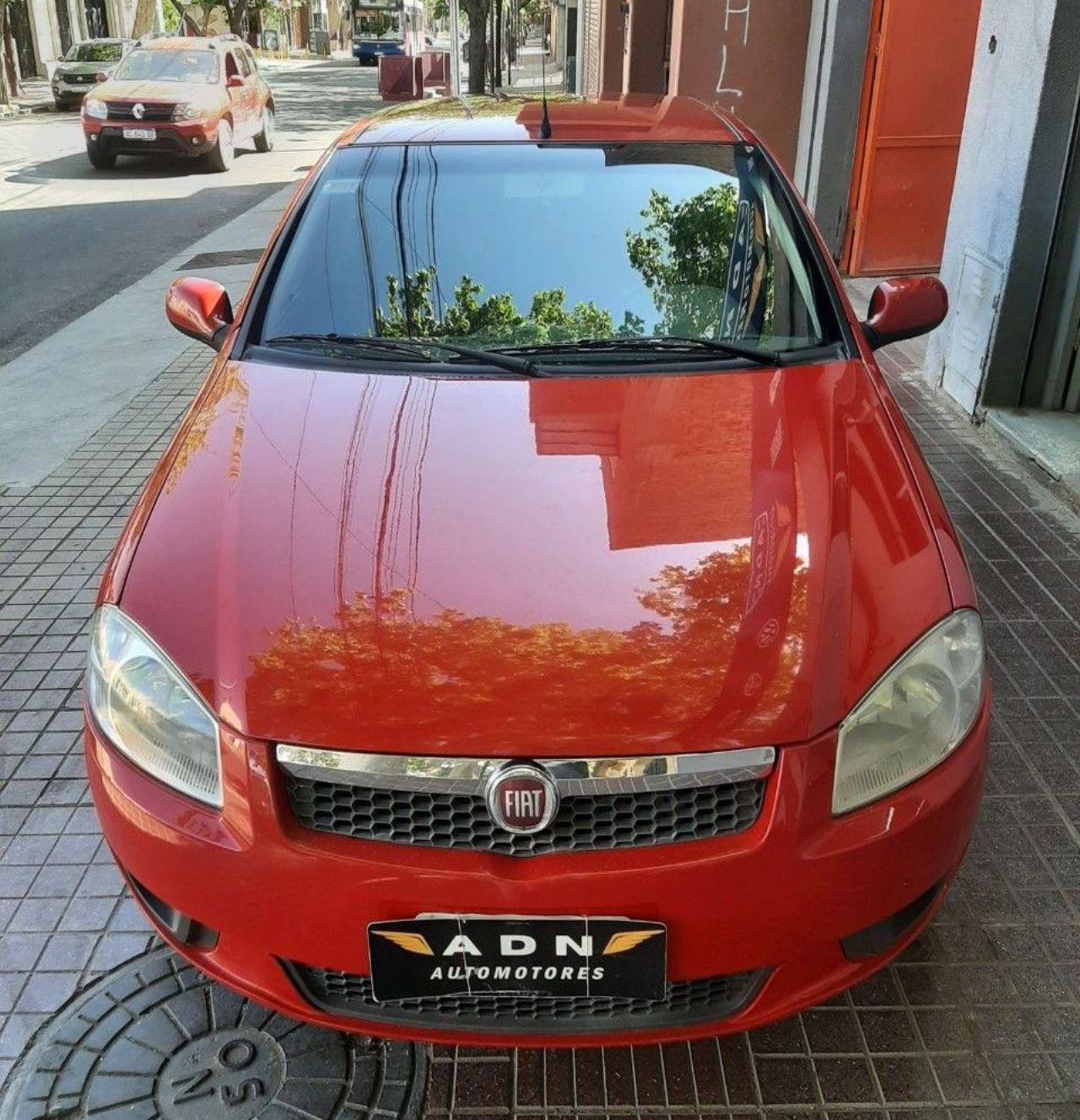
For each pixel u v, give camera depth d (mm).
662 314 2723
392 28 42844
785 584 1883
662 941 1728
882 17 7113
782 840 1720
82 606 3766
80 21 32656
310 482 2141
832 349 2643
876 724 1796
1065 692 3188
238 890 1778
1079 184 4578
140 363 6516
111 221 11023
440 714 1712
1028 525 4172
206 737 1793
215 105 14312
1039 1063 2094
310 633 1827
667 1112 2014
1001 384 4969
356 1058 2107
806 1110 2012
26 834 2707
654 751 1692
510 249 2838
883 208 7625
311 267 2828
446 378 2504
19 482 4820
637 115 3344
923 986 2250
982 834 2654
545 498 2076
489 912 1716
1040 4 4484
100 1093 2039
